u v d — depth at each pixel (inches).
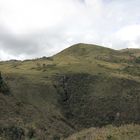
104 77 6013.8
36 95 4953.3
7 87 4197.8
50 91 5339.6
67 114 4948.3
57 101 5182.1
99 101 5270.7
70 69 6638.8
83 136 1975.9
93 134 1790.1
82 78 6038.4
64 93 5526.6
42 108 4532.5
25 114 3666.3
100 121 4808.1
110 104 5162.4
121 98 5310.0
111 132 1612.9
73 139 2117.4
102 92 5521.7
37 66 7455.7
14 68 7130.9
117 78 5935.0
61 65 7253.9
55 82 5772.6
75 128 4461.1
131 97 5319.9
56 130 3732.8
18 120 3277.6
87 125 4702.3
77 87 5738.2
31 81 5398.6
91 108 5113.2
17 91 4677.7
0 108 3356.3
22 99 4387.3
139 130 1571.1
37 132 3230.8
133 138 1485.0
